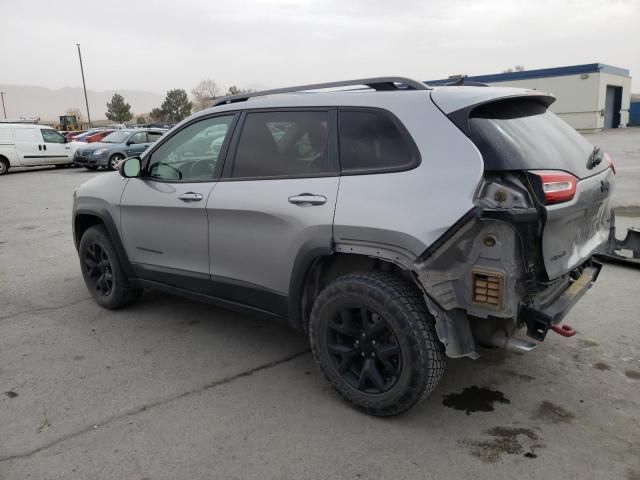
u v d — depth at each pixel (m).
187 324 4.58
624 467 2.62
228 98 3.95
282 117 3.51
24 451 2.83
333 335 3.21
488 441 2.86
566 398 3.26
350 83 3.35
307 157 3.34
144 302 5.13
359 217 2.95
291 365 3.80
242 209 3.52
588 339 4.05
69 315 4.83
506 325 2.89
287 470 2.65
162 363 3.85
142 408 3.24
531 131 2.97
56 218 9.97
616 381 3.44
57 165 22.20
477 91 2.99
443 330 2.75
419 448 2.81
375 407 3.04
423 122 2.92
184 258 4.06
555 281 2.93
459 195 2.67
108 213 4.57
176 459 2.75
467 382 3.48
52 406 3.28
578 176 2.93
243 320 4.65
